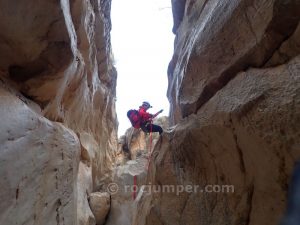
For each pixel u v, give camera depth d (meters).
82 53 7.84
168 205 4.38
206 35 3.90
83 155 9.68
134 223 5.85
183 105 4.43
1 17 2.95
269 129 2.53
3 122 2.57
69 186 4.50
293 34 2.65
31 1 2.92
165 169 4.63
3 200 2.47
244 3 3.12
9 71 3.46
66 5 3.56
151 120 6.47
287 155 2.39
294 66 2.52
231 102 3.09
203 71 3.93
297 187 1.02
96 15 9.66
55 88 3.96
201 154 3.95
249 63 3.12
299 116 2.28
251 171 2.98
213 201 3.62
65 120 6.40
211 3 4.47
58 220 3.98
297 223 0.91
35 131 3.31
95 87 10.48
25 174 2.96
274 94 2.55
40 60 3.50
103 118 12.97
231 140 3.17
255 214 2.92
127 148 17.89
